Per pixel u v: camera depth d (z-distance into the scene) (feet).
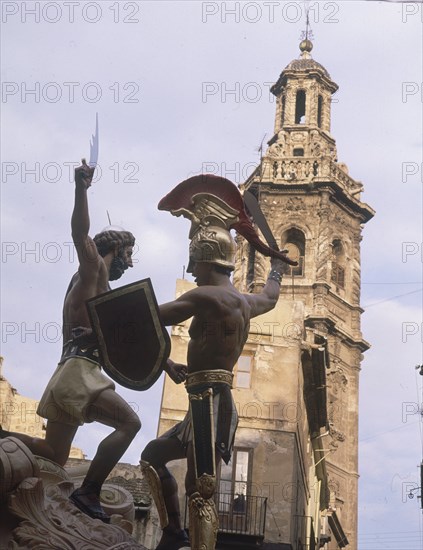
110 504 31.14
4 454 26.30
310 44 301.02
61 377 28.99
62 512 26.96
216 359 27.89
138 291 27.40
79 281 29.84
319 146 272.10
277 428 114.01
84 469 33.37
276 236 261.03
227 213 29.50
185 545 28.22
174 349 107.14
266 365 117.29
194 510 27.09
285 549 106.11
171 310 27.55
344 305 262.67
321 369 126.21
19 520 26.18
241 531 106.11
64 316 30.09
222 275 28.94
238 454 112.47
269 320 119.34
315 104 285.84
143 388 27.14
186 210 29.53
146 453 28.58
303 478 131.13
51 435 29.12
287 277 257.34
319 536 175.94
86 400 28.81
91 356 29.35
